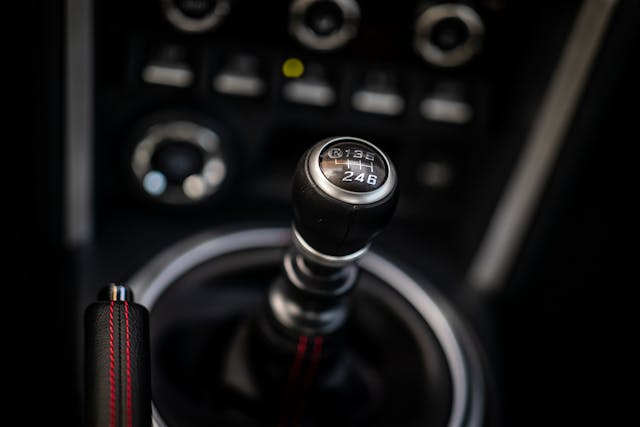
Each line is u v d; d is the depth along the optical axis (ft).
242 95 2.03
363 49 1.98
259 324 1.86
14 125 1.92
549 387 2.15
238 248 2.13
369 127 2.10
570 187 2.04
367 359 2.13
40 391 1.91
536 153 2.00
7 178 2.01
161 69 1.99
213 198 2.15
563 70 1.87
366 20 1.94
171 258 2.07
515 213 2.10
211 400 1.98
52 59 1.82
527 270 2.17
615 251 2.30
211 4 1.90
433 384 1.95
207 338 2.06
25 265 2.04
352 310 2.06
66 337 1.96
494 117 2.07
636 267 2.31
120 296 1.59
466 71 2.01
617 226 2.27
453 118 2.07
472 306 2.18
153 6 1.90
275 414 1.95
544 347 2.18
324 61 2.00
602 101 1.90
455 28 1.93
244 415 1.97
